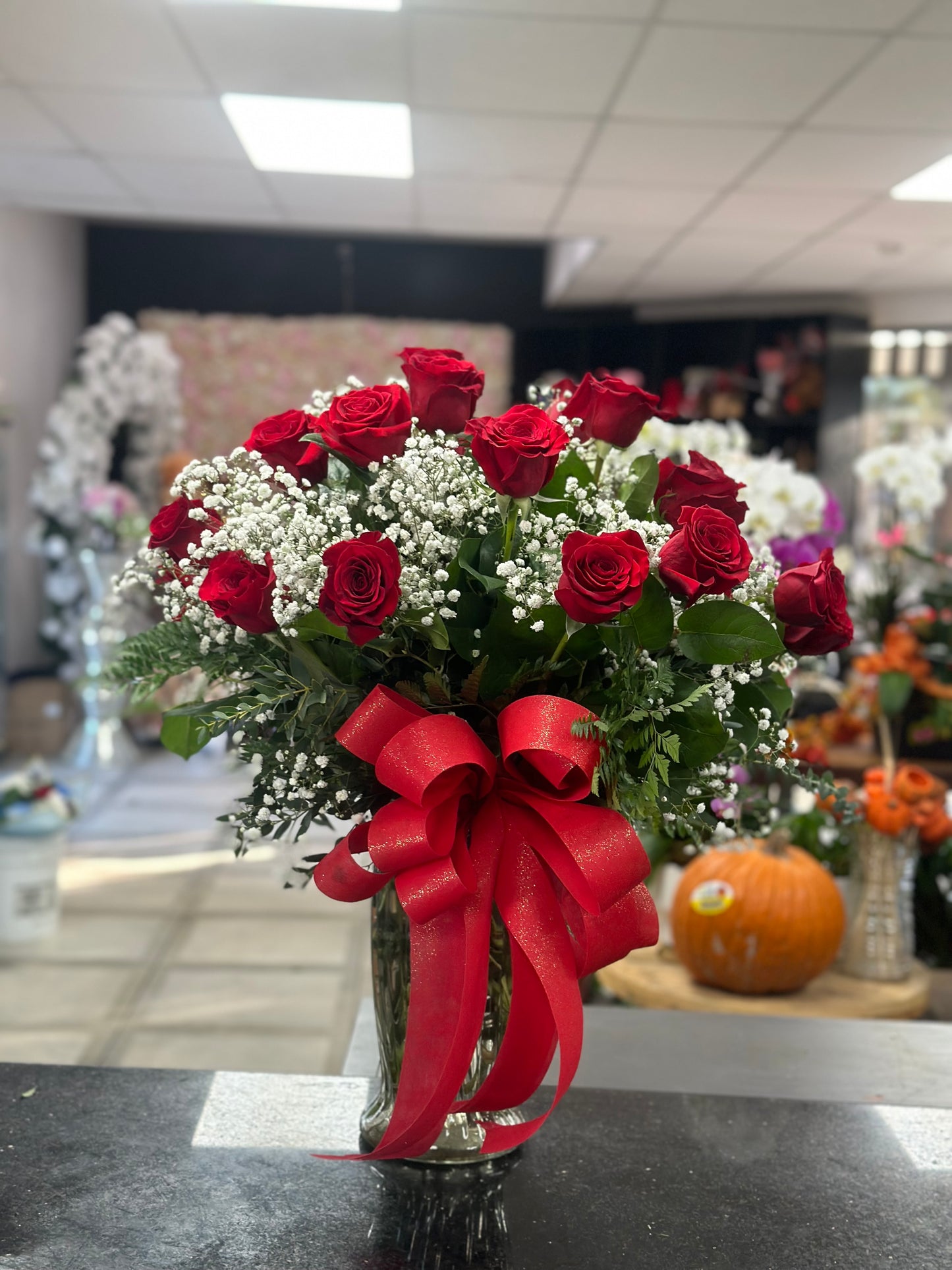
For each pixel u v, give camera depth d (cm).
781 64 373
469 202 577
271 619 91
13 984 373
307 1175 107
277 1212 101
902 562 322
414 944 96
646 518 104
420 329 887
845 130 437
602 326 888
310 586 90
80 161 532
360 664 99
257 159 517
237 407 889
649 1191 106
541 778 100
